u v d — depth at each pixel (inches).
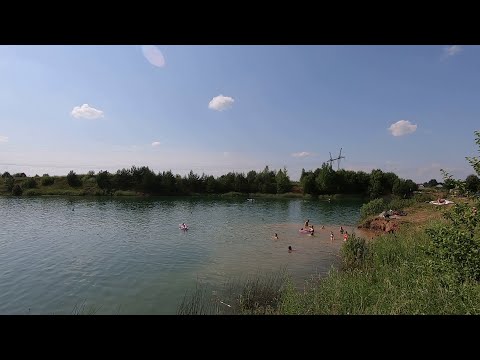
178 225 1508.4
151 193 3447.3
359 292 393.1
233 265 807.1
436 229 316.8
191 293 593.0
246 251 976.9
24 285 660.1
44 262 845.2
